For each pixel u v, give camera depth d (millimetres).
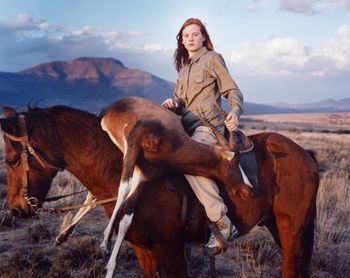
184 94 4965
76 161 4633
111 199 4578
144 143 4234
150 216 4449
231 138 4531
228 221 4609
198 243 4941
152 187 4461
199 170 4418
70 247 6980
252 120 185375
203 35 5027
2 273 6004
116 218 4055
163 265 4688
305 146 28031
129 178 4113
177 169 4426
